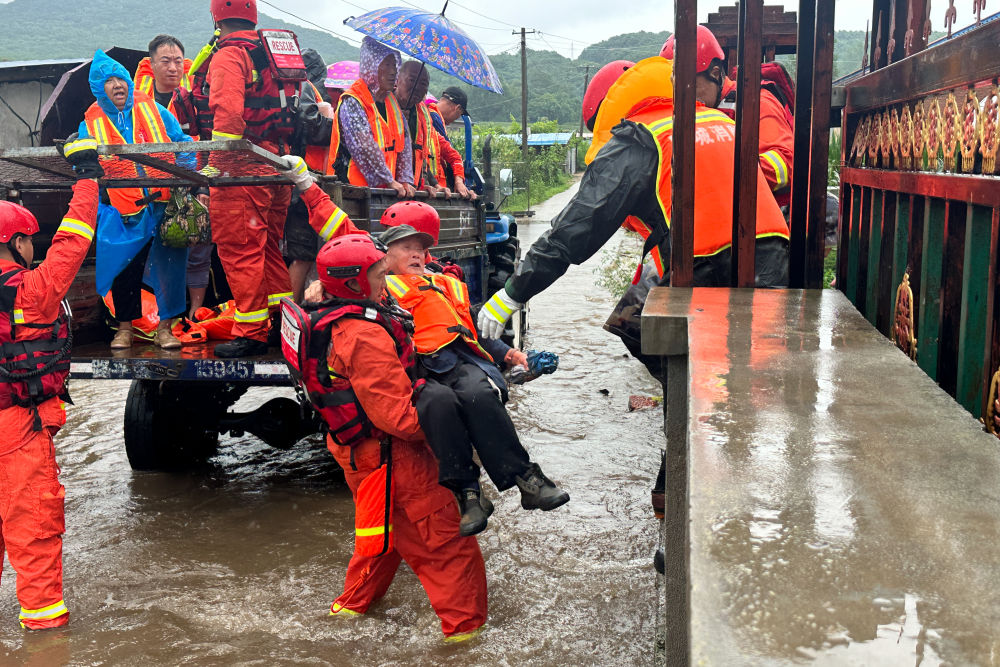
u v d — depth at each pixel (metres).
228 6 5.23
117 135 5.36
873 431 1.69
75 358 4.95
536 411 7.07
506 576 4.07
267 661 3.33
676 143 3.66
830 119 4.06
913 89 3.15
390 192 5.81
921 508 1.30
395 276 3.54
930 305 2.99
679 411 2.77
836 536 1.21
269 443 5.82
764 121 4.37
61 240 3.63
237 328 5.02
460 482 3.25
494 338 3.91
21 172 4.75
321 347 3.27
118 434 6.67
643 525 4.68
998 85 2.33
